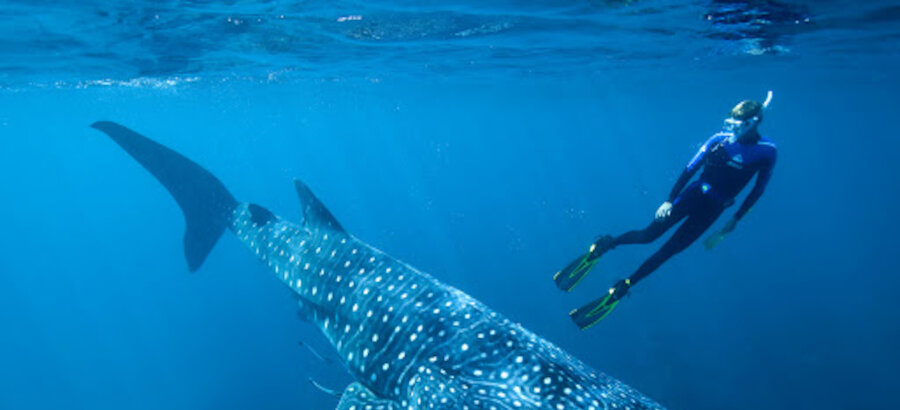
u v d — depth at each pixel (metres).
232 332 34.59
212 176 7.95
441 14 12.84
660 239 39.38
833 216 73.69
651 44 18.75
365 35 15.27
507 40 17.11
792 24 14.98
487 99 43.34
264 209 7.35
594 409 4.12
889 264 38.00
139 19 12.08
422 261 42.19
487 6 12.12
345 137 94.44
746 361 24.16
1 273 66.06
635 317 28.06
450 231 55.22
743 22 14.64
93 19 11.92
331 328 5.85
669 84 34.88
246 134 74.88
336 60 20.59
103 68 19.38
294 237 6.70
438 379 4.61
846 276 35.34
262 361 30.52
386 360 5.13
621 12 13.13
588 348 25.73
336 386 24.75
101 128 7.71
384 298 5.45
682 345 25.47
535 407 4.18
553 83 33.00
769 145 5.10
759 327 27.42
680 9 12.93
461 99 42.97
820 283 33.97
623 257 36.84
